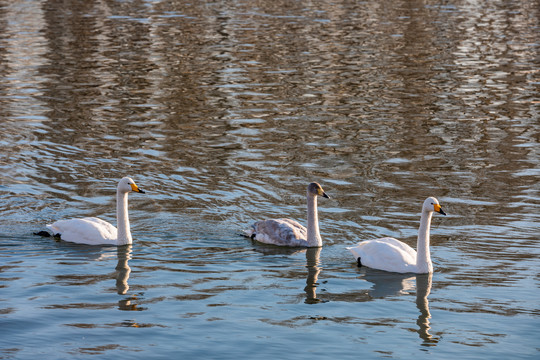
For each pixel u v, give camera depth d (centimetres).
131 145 2502
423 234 1545
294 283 1488
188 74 3575
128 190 1672
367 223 1848
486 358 1183
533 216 1880
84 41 4369
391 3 6000
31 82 3406
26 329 1259
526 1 6159
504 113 2933
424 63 3847
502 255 1636
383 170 2262
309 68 3712
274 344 1220
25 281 1466
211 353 1188
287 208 1953
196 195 2042
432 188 2102
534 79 3512
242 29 4762
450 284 1485
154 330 1264
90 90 3269
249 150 2453
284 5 5844
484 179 2178
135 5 5816
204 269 1555
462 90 3303
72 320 1298
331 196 2038
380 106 3036
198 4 5878
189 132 2659
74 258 1602
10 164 2286
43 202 1977
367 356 1185
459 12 5553
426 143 2542
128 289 1439
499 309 1366
